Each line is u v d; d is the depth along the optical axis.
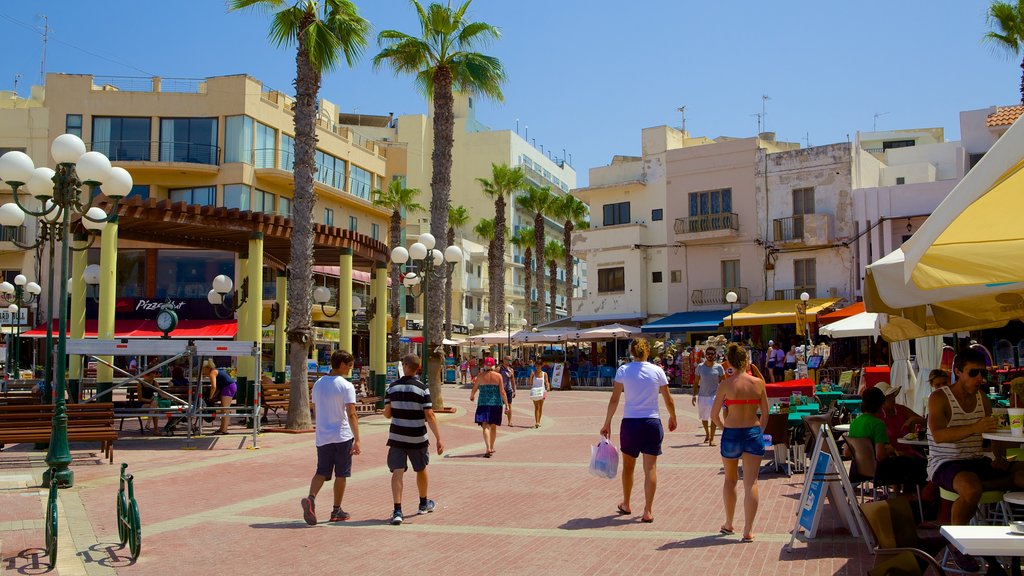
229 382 18.91
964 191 4.34
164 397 19.56
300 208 20.23
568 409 28.19
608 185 47.72
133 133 43.81
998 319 9.57
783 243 41.34
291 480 12.51
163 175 43.66
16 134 43.56
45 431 13.27
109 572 7.12
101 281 18.25
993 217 5.76
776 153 42.41
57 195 11.73
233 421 21.66
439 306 26.86
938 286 6.65
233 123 43.91
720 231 43.25
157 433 18.38
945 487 6.86
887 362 33.19
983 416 7.15
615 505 10.11
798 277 41.34
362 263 27.09
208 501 10.70
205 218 19.59
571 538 8.29
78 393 18.86
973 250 6.73
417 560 7.48
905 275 5.24
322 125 50.09
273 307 27.22
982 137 37.62
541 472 13.18
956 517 6.61
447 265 27.12
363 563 7.40
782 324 39.66
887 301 8.05
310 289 20.41
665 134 47.00
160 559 7.57
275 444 17.27
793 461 12.77
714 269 44.34
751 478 7.99
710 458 14.65
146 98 43.84
